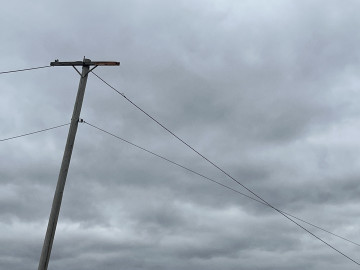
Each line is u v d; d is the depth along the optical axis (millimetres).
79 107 16781
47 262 14891
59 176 15867
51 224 15273
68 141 16250
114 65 17172
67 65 17328
